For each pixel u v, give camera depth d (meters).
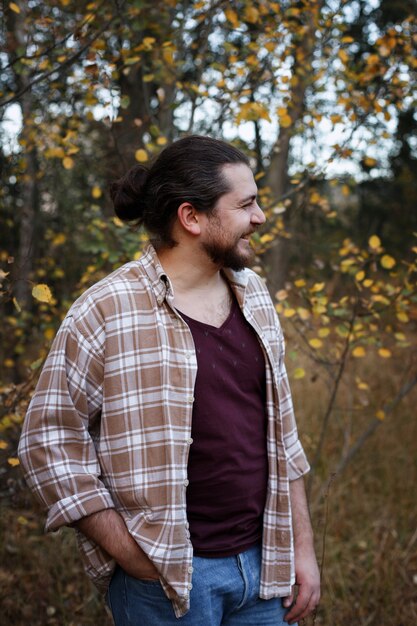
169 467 1.35
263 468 1.52
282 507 1.52
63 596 2.66
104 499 1.36
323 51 3.02
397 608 2.73
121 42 3.17
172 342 1.40
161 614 1.38
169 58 2.76
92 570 1.46
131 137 3.33
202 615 1.40
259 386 1.53
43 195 5.02
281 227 2.95
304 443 3.74
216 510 1.43
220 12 2.95
